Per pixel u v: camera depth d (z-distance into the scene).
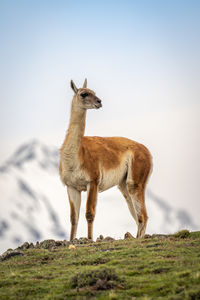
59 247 62.88
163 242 59.12
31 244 64.81
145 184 75.75
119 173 74.50
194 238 61.88
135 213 74.62
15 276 51.00
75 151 69.44
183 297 41.94
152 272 48.69
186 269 47.78
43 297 45.72
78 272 49.84
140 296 43.81
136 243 60.41
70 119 70.69
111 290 44.94
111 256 54.94
